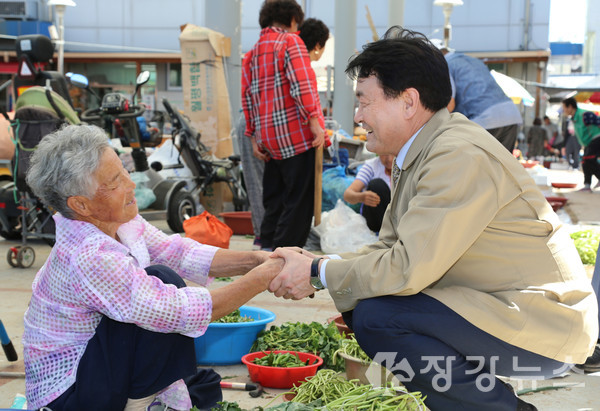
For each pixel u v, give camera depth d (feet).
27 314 7.54
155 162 26.18
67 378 7.21
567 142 70.23
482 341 7.32
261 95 18.54
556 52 96.63
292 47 17.94
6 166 25.34
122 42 75.56
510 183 7.30
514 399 7.59
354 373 9.53
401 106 7.73
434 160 7.33
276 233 19.11
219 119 31.86
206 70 31.65
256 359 10.52
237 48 33.99
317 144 18.26
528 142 73.36
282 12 18.74
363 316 7.55
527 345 7.32
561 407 9.44
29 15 73.77
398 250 7.28
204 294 7.45
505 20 76.48
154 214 25.27
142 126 27.12
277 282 7.88
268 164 19.69
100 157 7.08
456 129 7.57
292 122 18.30
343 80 43.27
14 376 10.68
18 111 19.97
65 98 24.56
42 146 7.21
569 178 56.18
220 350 11.28
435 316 7.30
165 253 8.76
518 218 7.34
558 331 7.29
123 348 7.24
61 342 7.23
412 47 7.68
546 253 7.39
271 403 9.49
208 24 33.88
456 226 7.08
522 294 7.28
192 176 28.63
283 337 11.43
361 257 7.66
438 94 7.71
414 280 7.13
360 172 20.56
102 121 24.40
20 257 19.53
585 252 19.83
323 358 10.76
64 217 7.35
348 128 43.50
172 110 27.17
